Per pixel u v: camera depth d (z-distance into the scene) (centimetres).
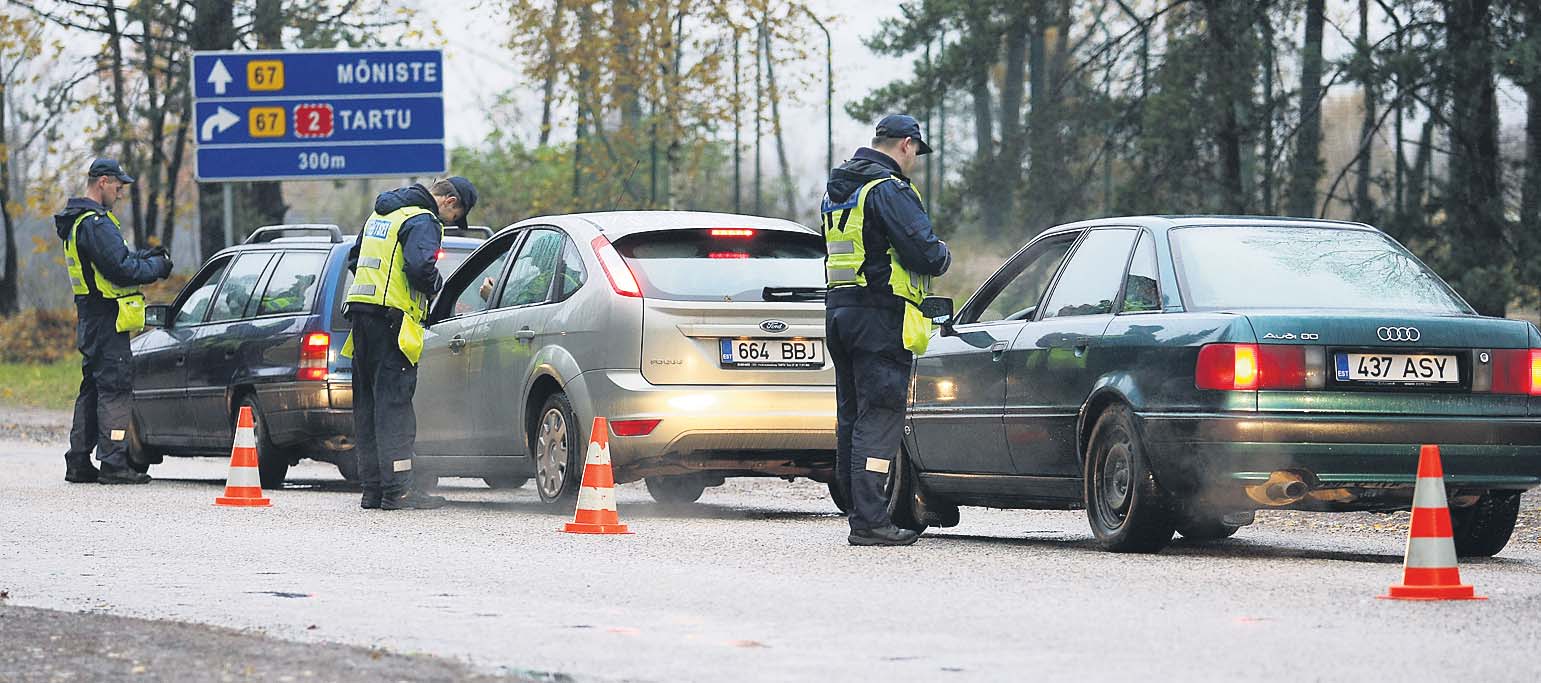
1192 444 2377
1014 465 2711
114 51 10900
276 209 10962
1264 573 2262
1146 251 2573
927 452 2898
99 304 4072
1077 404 2559
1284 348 2362
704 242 3238
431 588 2136
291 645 1591
